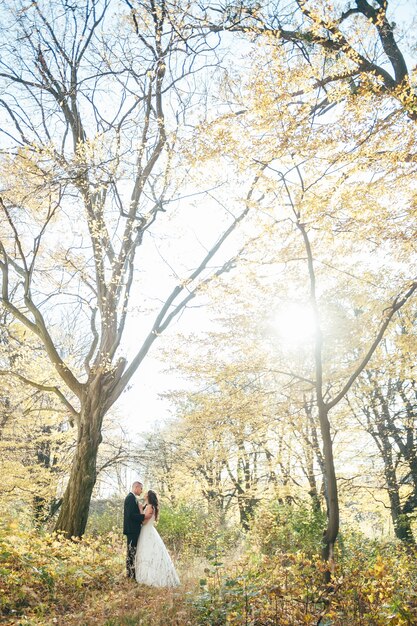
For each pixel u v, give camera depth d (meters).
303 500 13.47
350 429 14.03
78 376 16.14
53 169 8.86
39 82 11.84
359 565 6.62
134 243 11.58
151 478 16.52
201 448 13.95
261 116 5.96
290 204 6.70
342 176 6.37
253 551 11.41
